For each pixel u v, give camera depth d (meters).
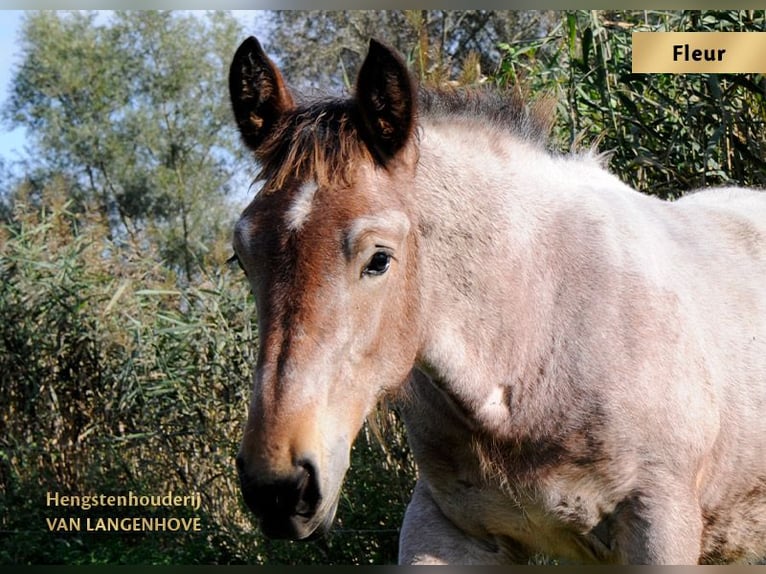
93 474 7.03
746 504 3.79
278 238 2.71
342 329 2.72
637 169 6.07
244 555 6.43
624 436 3.32
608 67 6.02
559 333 3.37
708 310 3.67
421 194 3.17
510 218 3.35
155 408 7.11
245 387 6.90
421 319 3.12
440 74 3.86
